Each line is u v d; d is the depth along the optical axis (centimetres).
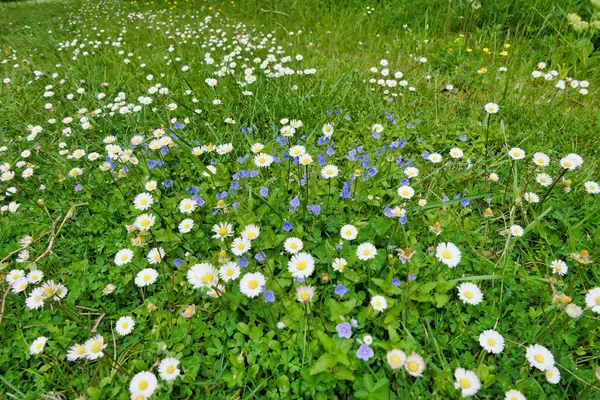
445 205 50
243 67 91
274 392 36
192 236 51
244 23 139
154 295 45
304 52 107
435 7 113
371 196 52
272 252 47
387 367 36
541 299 42
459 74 85
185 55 105
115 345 40
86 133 76
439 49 96
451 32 107
